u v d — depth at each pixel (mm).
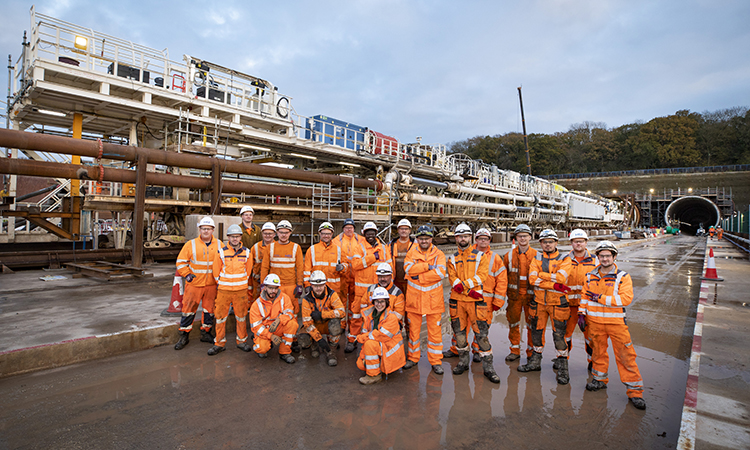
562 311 4469
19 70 10898
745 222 32406
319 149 14219
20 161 8219
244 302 5359
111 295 7336
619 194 72062
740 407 3521
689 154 91312
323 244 5758
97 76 10117
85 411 3607
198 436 3221
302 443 3133
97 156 9055
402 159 17375
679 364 5191
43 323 5430
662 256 21734
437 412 3699
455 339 4879
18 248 12047
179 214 12727
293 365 4906
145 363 4828
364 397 4008
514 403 3916
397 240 6062
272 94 14250
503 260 5094
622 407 3873
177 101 11773
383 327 4383
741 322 6480
